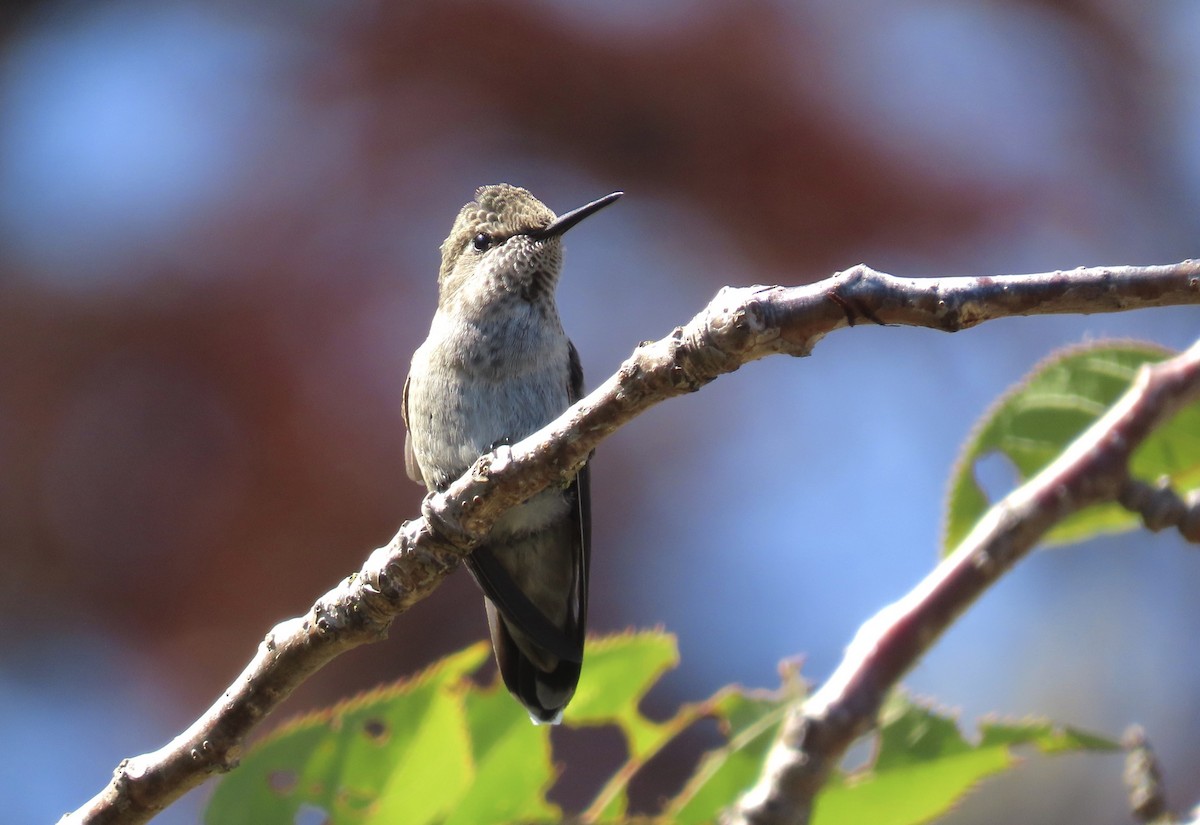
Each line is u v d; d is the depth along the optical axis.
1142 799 5.06
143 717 9.94
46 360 10.31
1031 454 5.68
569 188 11.35
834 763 3.73
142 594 10.00
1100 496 4.16
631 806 10.34
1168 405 4.26
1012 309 3.72
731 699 5.97
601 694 6.20
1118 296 3.63
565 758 10.52
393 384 10.30
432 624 10.43
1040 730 5.48
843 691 3.79
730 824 3.75
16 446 10.11
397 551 4.80
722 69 11.41
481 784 5.91
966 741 5.53
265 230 10.68
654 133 11.46
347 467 10.07
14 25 12.77
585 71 11.40
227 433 10.16
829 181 11.31
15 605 9.98
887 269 11.26
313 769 5.63
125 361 10.30
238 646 9.95
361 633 4.83
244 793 5.56
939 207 11.29
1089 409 5.65
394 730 5.68
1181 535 4.18
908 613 3.91
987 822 11.95
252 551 9.94
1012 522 4.04
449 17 11.48
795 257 11.27
